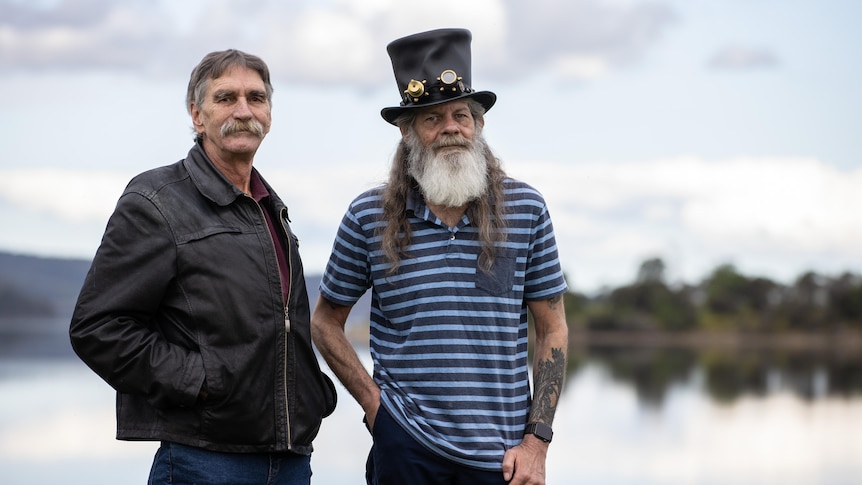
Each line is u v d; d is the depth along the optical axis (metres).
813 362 50.47
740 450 19.95
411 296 4.24
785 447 20.58
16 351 41.34
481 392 4.19
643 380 37.03
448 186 4.19
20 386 24.58
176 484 3.92
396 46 4.43
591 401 28.81
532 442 4.26
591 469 16.88
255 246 4.01
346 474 12.83
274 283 4.01
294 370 4.07
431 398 4.19
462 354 4.18
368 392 4.36
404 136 4.42
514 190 4.37
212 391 3.84
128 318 3.83
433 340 4.20
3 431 16.83
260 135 4.12
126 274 3.83
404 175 4.36
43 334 59.66
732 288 79.88
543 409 4.31
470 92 4.35
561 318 4.48
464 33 4.42
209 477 3.90
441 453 4.15
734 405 28.70
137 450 15.12
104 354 3.79
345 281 4.44
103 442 15.84
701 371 42.72
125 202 3.89
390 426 4.24
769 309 79.50
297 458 4.17
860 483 16.45
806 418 25.84
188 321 3.90
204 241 3.91
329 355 4.46
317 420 4.20
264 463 4.02
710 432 22.45
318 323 4.51
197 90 4.11
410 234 4.28
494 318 4.22
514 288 4.29
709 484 15.77
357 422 17.78
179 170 4.07
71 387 24.38
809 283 79.12
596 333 77.75
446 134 4.30
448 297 4.21
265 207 4.23
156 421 3.91
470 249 4.25
